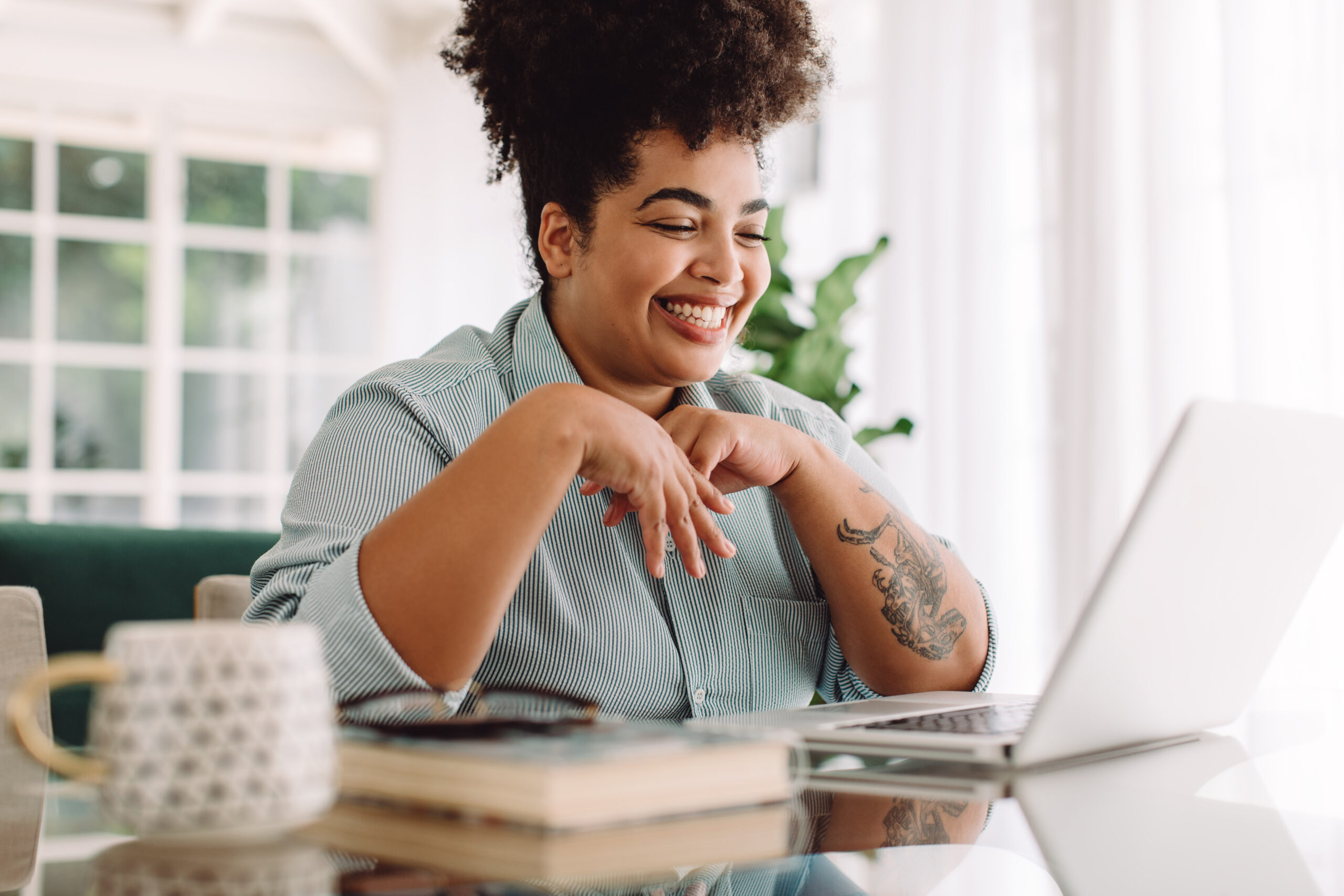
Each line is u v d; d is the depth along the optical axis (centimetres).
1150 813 63
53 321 458
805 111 117
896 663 107
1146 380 227
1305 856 54
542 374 111
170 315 472
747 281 109
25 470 451
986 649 112
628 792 54
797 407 133
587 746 56
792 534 118
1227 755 81
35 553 209
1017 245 270
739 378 129
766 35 106
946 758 73
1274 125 205
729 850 52
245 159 491
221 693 46
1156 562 70
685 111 102
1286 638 195
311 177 500
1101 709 74
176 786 45
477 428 106
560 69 104
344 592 77
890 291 297
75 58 465
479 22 118
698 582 109
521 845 51
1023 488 266
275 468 488
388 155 498
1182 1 224
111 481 461
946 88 284
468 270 473
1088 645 69
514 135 115
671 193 103
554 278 114
